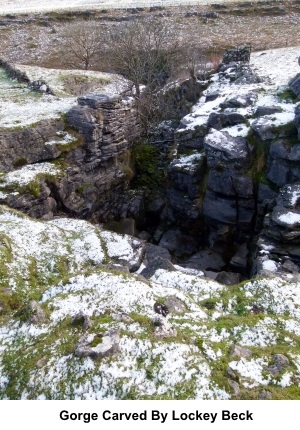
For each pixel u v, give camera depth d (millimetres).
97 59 39812
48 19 51562
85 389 7957
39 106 23016
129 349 8578
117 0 62344
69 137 20250
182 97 30578
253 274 15383
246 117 20703
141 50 34281
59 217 18156
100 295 10352
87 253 14398
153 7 54000
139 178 24656
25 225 15031
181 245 20984
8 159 18547
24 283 12242
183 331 9352
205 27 46719
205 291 11578
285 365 8516
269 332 9516
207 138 19656
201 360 8430
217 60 35531
